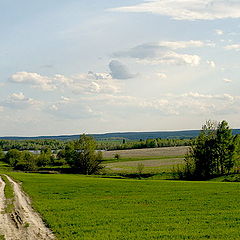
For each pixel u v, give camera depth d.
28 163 149.38
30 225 29.05
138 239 24.92
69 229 27.70
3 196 46.78
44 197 45.88
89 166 121.69
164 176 97.81
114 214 33.56
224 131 92.12
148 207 37.50
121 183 64.19
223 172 93.38
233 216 32.31
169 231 27.05
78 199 43.81
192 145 95.94
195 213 34.00
